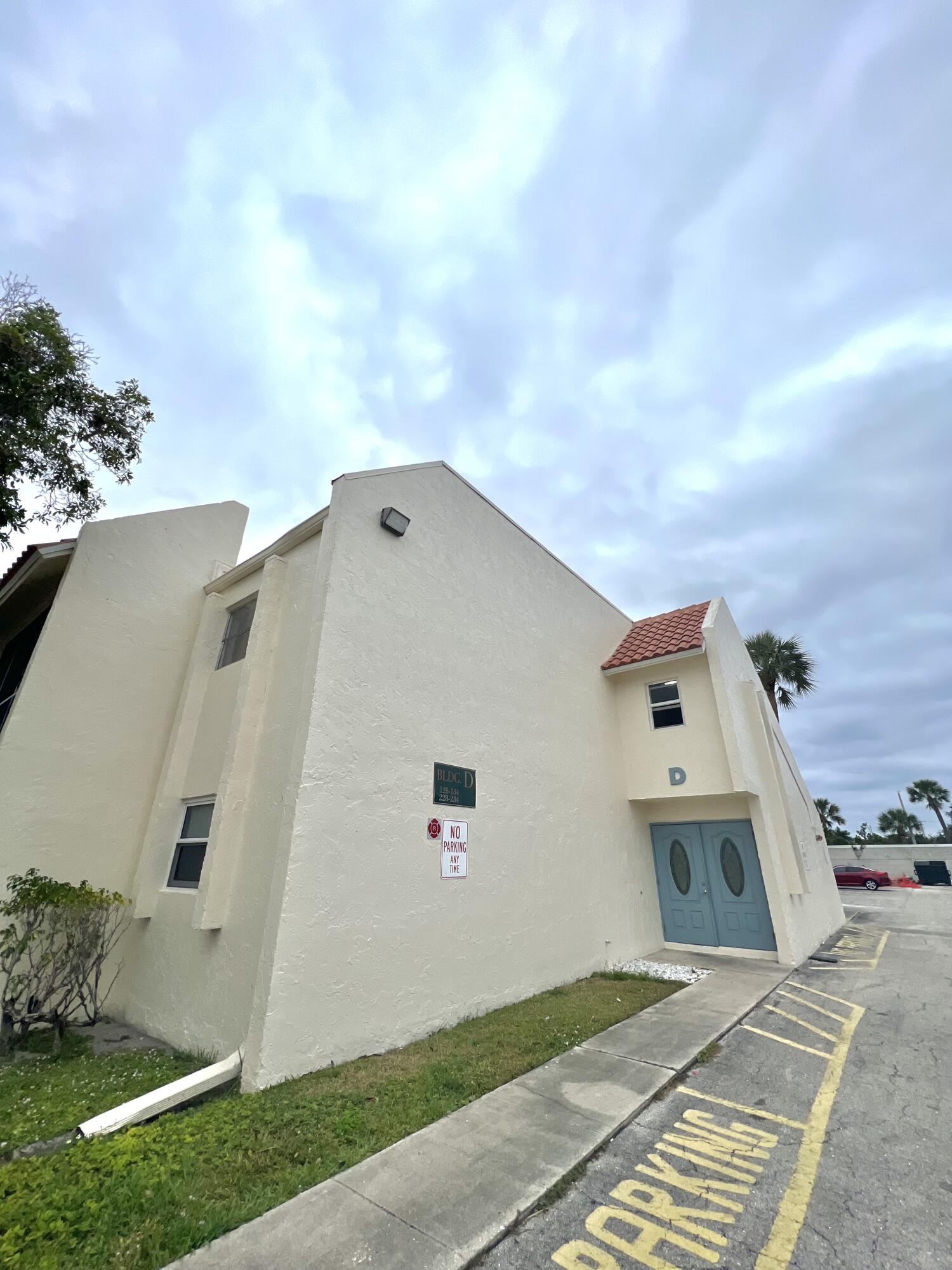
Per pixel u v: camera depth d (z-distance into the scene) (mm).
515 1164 3352
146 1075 4621
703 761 10688
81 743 7164
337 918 5270
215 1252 2574
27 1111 3977
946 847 33938
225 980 5160
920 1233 2789
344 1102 4168
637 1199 3098
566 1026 6160
